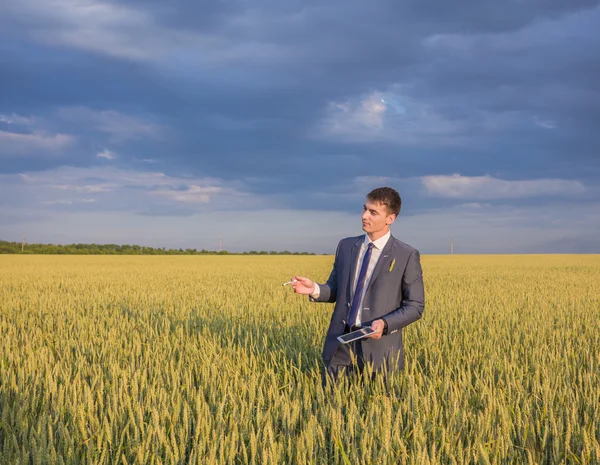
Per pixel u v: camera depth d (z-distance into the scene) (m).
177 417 3.57
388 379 4.15
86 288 15.41
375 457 3.06
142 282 17.69
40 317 9.22
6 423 3.53
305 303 11.14
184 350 6.36
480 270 28.06
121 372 4.91
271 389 4.07
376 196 4.16
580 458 3.18
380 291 4.21
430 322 8.40
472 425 3.53
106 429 3.25
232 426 3.39
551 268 30.69
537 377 4.73
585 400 4.14
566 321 9.01
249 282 17.62
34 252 64.75
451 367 5.17
